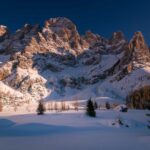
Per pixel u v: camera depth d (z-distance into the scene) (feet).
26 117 402.52
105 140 199.41
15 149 166.61
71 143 188.44
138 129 296.10
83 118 371.35
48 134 247.09
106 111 466.29
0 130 279.08
